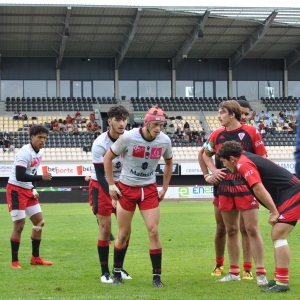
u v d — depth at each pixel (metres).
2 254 9.86
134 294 6.22
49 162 33.78
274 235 6.27
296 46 43.38
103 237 7.22
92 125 39.28
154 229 6.73
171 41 41.03
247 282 6.94
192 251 10.05
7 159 34.34
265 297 5.94
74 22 37.03
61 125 39.00
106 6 34.69
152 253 6.77
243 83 45.94
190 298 5.95
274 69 46.22
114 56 43.94
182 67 45.22
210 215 19.73
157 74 44.88
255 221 6.78
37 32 38.19
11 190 8.34
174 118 41.88
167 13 36.03
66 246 11.01
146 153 6.65
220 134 7.22
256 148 7.12
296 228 14.24
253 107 44.06
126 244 7.12
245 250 7.29
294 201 6.21
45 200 30.48
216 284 6.84
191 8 35.38
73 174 33.28
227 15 36.62
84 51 42.56
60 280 7.25
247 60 46.00
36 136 8.16
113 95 44.22
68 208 25.28
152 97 44.25
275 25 38.69
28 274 7.73
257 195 6.20
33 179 8.07
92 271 7.99
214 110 43.28
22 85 43.09
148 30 38.84
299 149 4.39
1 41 39.62
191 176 35.22
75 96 43.78
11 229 14.88
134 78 44.56
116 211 7.04
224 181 6.94
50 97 43.38
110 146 7.21
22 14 35.16
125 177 6.82
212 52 44.19
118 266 7.04
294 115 43.00
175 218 18.31
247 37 40.94
